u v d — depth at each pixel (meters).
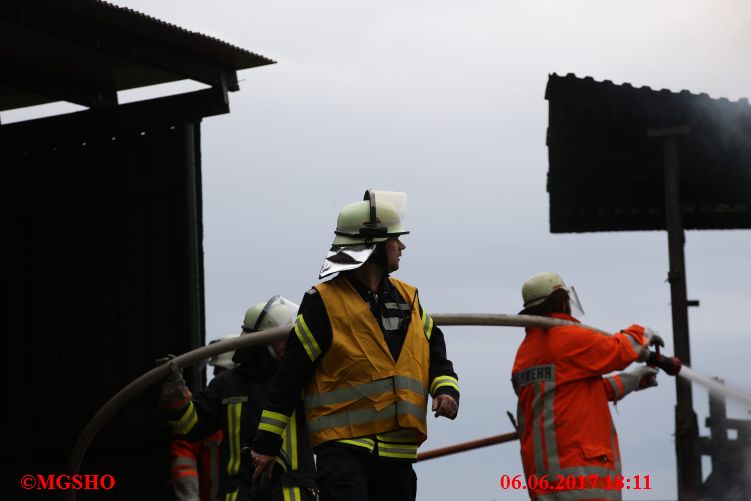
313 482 11.51
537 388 12.22
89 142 16.03
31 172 16.30
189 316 15.33
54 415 15.91
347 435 9.19
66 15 14.05
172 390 11.83
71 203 16.08
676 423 17.80
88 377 15.80
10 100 17.16
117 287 15.73
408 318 9.50
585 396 12.11
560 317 12.41
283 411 9.28
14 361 16.19
